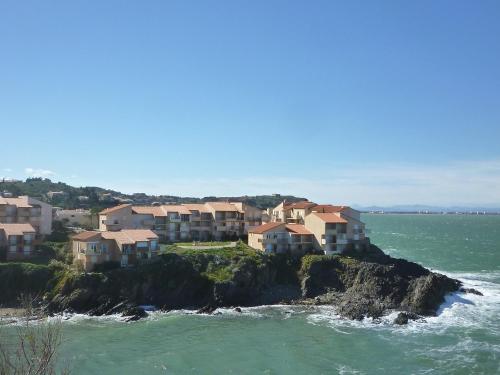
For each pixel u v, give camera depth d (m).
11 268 89.88
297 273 104.44
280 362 61.84
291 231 114.31
